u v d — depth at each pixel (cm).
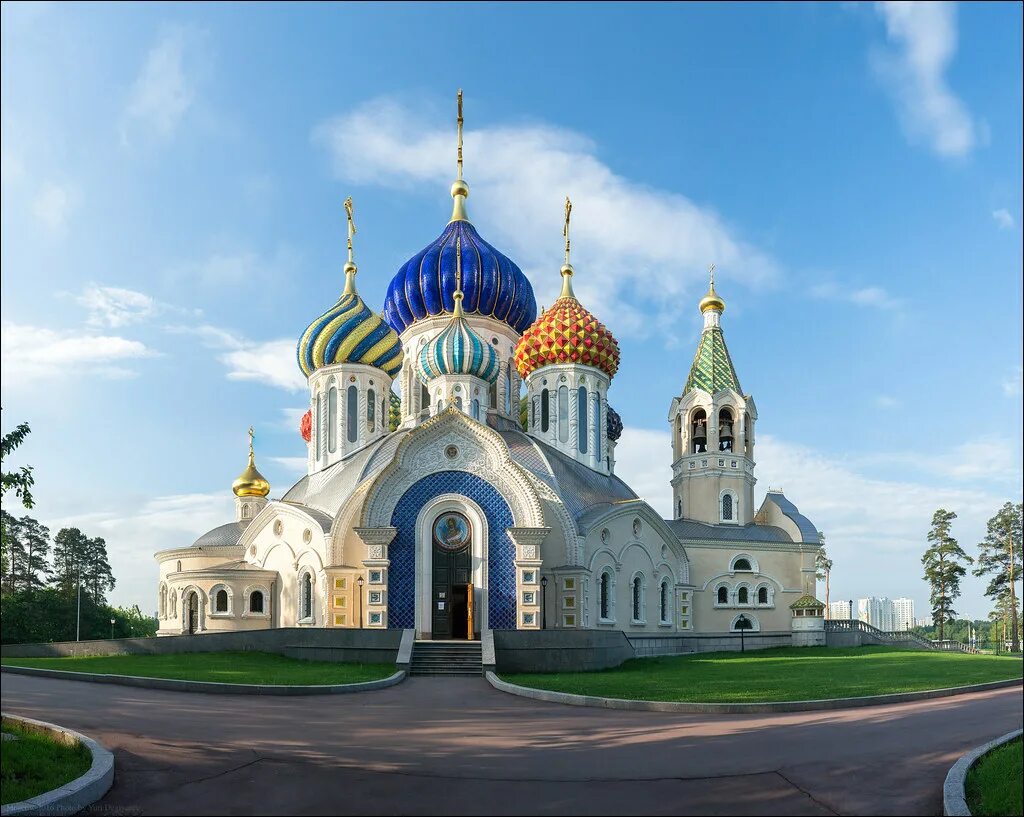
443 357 5788
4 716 2228
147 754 1912
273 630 4516
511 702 2953
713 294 7894
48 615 9462
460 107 7156
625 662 4812
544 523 5197
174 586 6009
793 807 1523
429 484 5162
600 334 6438
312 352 6469
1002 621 10269
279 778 1722
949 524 9806
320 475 6294
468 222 6931
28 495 2153
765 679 3706
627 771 1786
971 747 2023
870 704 2912
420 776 1741
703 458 7431
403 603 5019
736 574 7081
